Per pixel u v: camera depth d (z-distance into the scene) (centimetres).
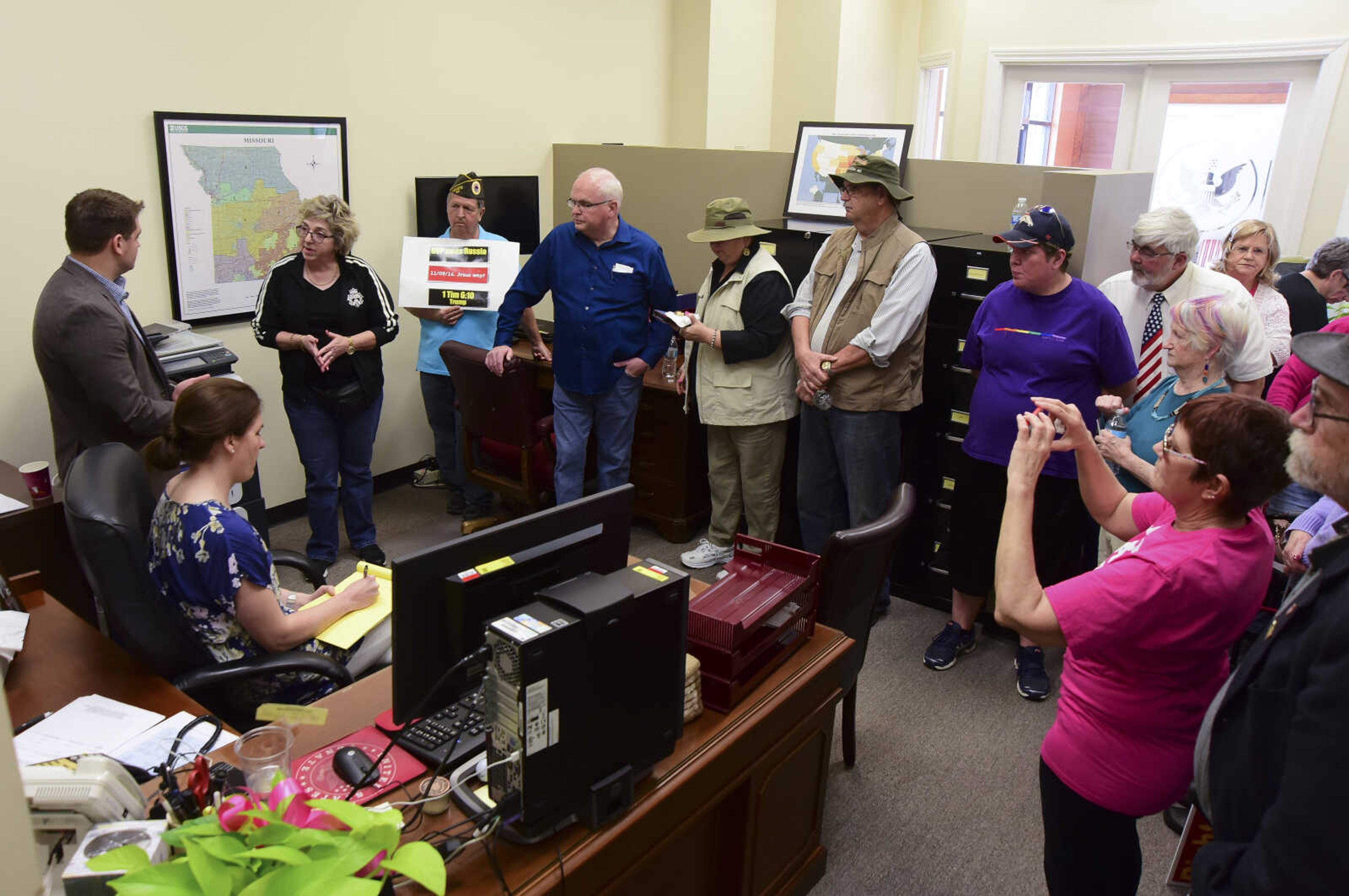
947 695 290
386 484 445
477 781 145
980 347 286
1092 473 178
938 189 356
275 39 356
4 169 296
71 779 117
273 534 392
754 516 354
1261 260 296
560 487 361
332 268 333
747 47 539
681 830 154
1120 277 285
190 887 91
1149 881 215
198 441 185
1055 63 580
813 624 194
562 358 343
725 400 333
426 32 404
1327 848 92
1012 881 215
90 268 262
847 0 531
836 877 215
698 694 164
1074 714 154
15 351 310
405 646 137
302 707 143
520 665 119
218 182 349
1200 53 524
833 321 309
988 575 294
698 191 432
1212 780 121
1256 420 132
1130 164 577
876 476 314
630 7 493
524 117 456
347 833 100
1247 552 139
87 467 192
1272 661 112
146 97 325
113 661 185
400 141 407
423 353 393
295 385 337
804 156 389
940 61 636
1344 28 477
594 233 331
